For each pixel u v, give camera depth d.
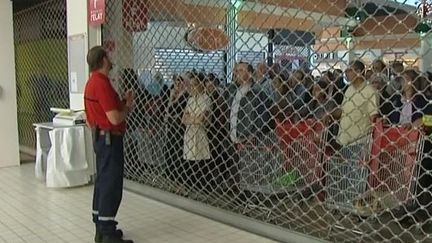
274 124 4.18
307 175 4.02
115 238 3.72
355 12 3.54
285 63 4.07
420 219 3.64
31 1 7.56
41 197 5.17
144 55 5.51
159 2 5.29
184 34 5.06
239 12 4.42
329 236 3.75
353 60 3.61
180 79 5.11
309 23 3.82
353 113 3.69
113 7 5.73
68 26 6.22
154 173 5.39
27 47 8.10
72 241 3.81
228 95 4.68
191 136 4.93
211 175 4.84
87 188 5.58
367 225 3.80
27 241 3.81
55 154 5.52
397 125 3.58
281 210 4.27
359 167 3.69
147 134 5.45
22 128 8.31
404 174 3.54
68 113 5.79
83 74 5.98
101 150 3.69
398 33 3.31
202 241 3.82
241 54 4.45
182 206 4.77
